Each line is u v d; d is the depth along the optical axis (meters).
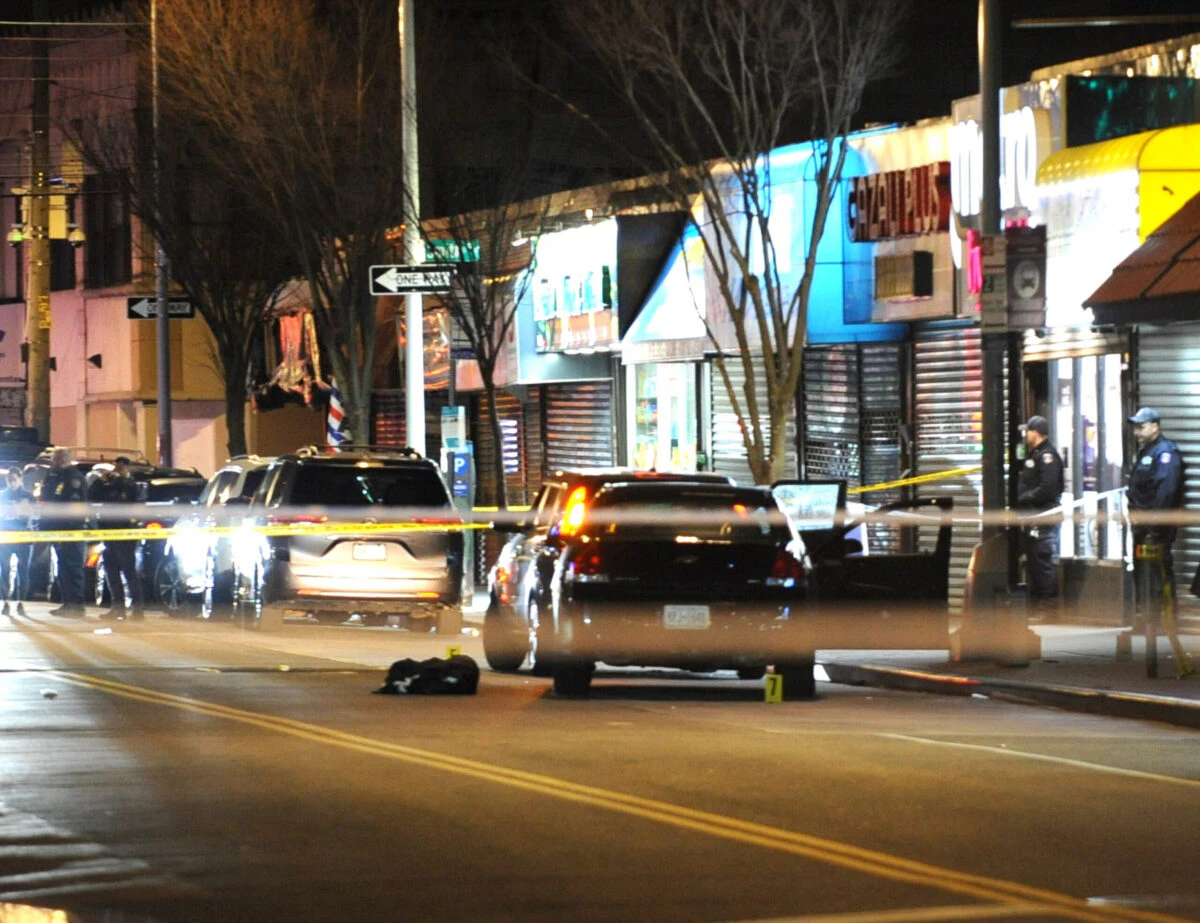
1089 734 40.66
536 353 92.06
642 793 31.22
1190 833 28.12
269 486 68.56
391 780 32.44
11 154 160.62
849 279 71.62
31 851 26.53
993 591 52.34
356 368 91.88
